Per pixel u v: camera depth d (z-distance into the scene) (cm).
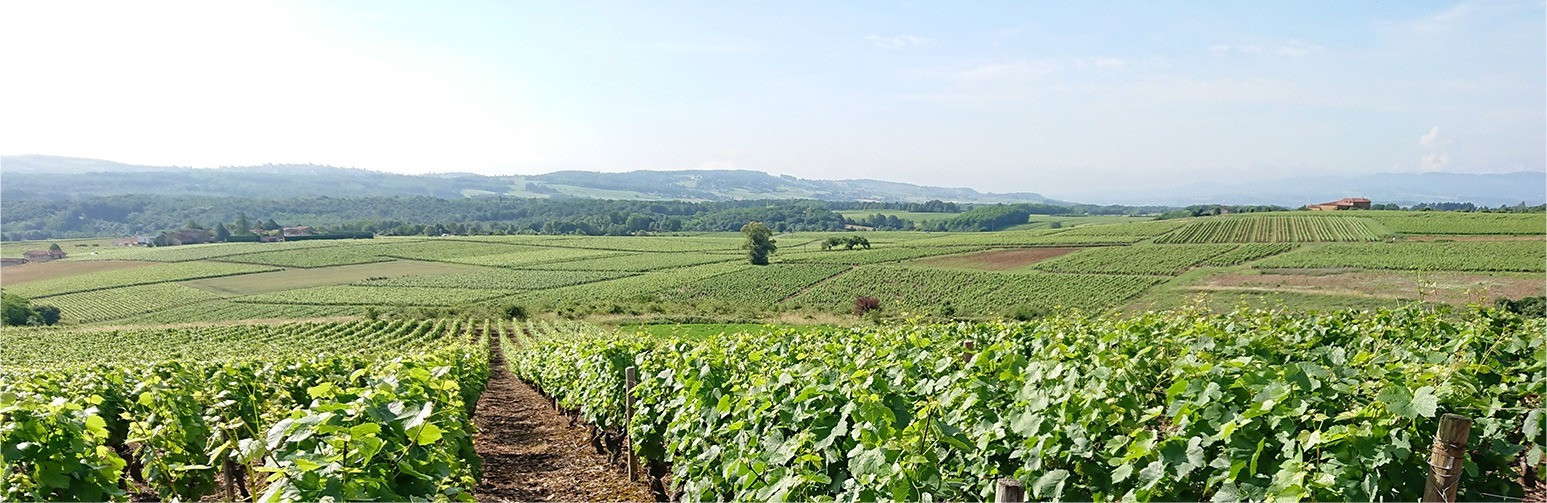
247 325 6625
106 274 9862
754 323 5266
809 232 16962
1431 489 334
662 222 18400
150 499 787
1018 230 14750
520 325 6456
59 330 6394
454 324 6262
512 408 2028
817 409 566
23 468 464
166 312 7862
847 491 474
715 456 652
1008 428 476
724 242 13188
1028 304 6378
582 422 1439
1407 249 7225
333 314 7844
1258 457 395
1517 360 656
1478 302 973
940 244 10481
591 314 6303
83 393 845
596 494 927
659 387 875
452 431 595
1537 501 534
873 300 6694
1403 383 440
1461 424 324
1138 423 452
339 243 12862
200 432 629
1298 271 6556
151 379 816
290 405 942
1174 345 824
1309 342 823
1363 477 360
